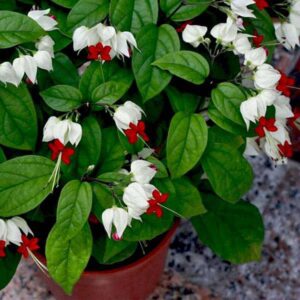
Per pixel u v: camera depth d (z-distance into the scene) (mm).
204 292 1040
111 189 739
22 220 739
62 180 775
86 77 760
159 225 773
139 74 747
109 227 722
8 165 724
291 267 1061
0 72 709
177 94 779
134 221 767
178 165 750
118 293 942
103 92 747
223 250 911
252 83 821
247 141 832
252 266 1059
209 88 797
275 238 1082
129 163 792
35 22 715
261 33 819
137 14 757
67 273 742
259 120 738
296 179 1133
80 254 741
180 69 746
